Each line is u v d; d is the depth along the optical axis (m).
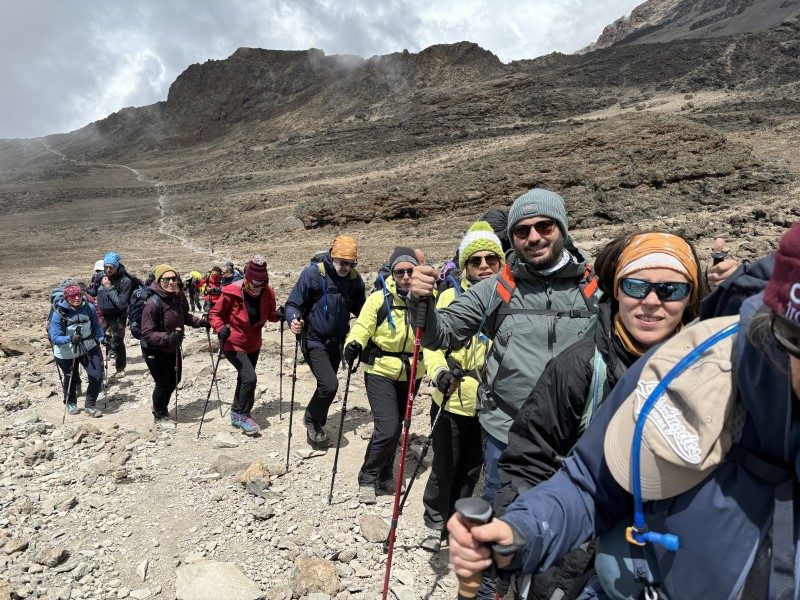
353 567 4.85
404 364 5.73
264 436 7.64
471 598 1.76
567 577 2.44
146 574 4.82
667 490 1.57
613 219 36.56
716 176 43.12
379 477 6.11
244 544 5.20
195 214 72.88
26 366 12.02
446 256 32.69
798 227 1.25
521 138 91.50
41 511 5.79
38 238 64.69
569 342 3.38
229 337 7.64
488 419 3.67
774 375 1.37
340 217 49.81
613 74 160.12
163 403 8.23
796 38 150.75
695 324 1.69
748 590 1.49
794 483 1.45
